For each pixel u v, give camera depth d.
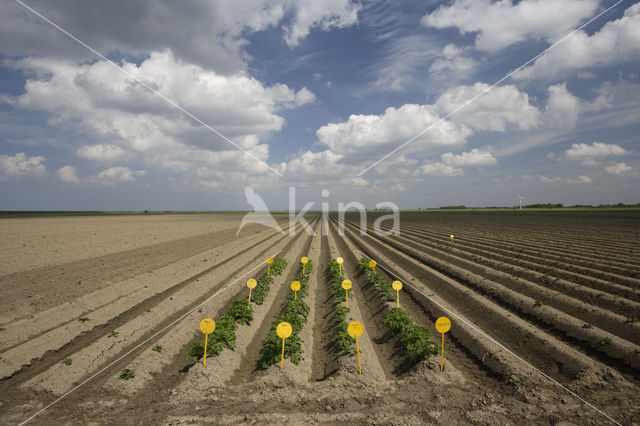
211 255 24.88
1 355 9.30
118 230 43.00
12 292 14.68
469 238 32.66
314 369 9.72
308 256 26.77
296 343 9.95
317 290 17.84
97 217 78.56
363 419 6.90
